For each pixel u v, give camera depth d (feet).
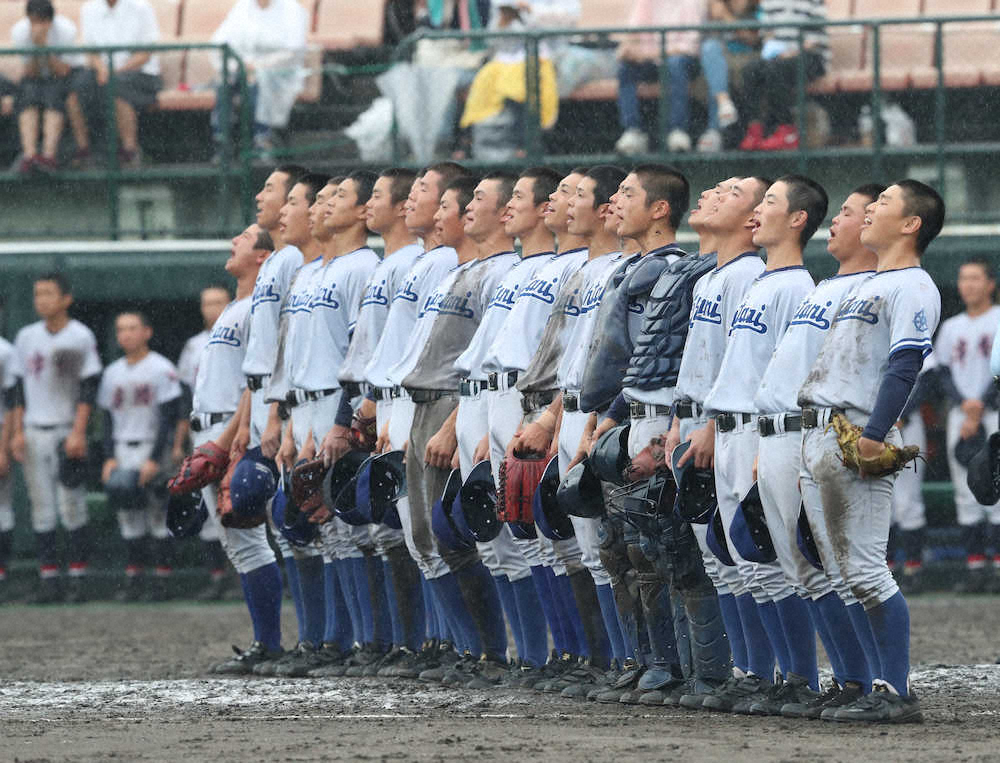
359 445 99.45
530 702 83.92
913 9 172.65
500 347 89.35
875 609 72.49
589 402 82.43
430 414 94.68
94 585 162.91
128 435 156.15
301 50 169.48
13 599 162.20
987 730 70.38
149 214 171.12
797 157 160.35
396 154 166.50
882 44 159.43
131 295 165.27
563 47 162.61
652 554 79.46
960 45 158.71
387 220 101.04
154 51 170.30
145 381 155.22
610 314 82.58
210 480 106.01
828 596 74.95
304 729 75.77
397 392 97.19
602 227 87.51
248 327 109.40
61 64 170.91
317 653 104.32
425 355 94.43
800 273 77.36
